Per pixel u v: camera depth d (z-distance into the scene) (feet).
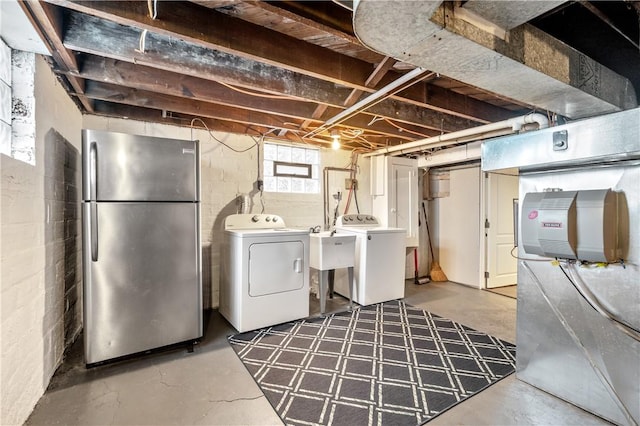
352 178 15.14
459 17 3.95
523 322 6.64
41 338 6.05
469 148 13.11
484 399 6.01
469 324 9.98
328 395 6.11
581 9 5.33
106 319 7.07
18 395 5.13
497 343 8.52
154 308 7.63
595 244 5.13
